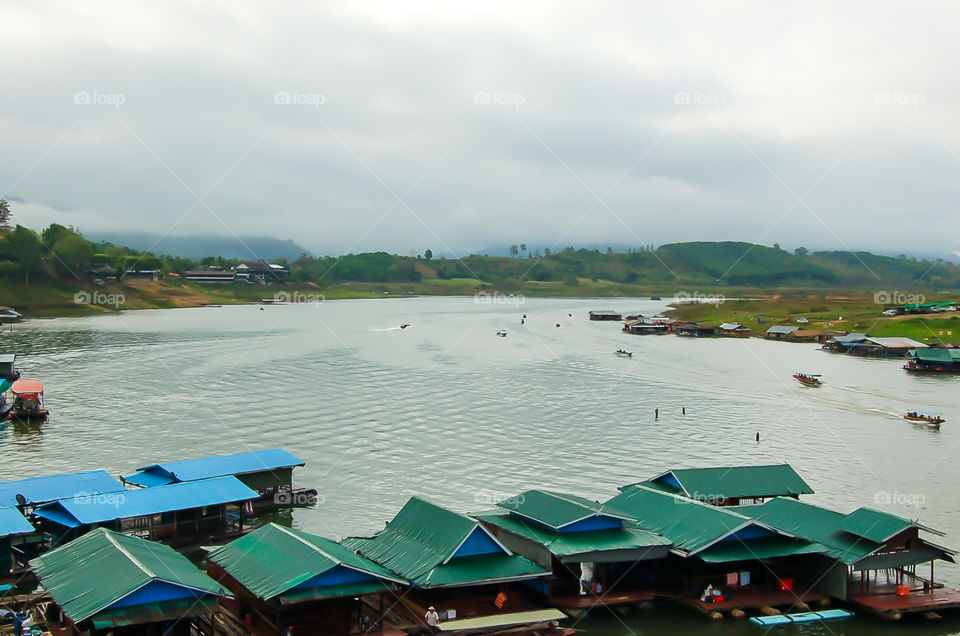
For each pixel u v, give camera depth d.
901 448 97.56
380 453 91.62
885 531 52.06
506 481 80.88
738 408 123.25
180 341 198.88
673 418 114.56
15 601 49.00
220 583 48.78
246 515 69.56
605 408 121.31
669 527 55.19
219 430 101.88
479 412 116.38
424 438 99.38
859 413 120.50
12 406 112.44
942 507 74.06
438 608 48.03
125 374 145.25
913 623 49.72
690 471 67.75
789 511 58.22
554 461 89.06
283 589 42.91
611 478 82.50
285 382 140.00
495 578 47.56
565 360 179.12
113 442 94.81
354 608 45.62
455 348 198.62
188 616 40.66
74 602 40.47
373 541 53.62
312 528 66.75
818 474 85.19
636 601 50.97
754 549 51.84
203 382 138.50
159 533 62.38
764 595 52.06
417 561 49.09
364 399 124.75
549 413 116.62
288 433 100.88
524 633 46.00
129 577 41.62
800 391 140.62
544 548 50.47
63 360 160.88
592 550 50.16
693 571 51.91
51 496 63.19
